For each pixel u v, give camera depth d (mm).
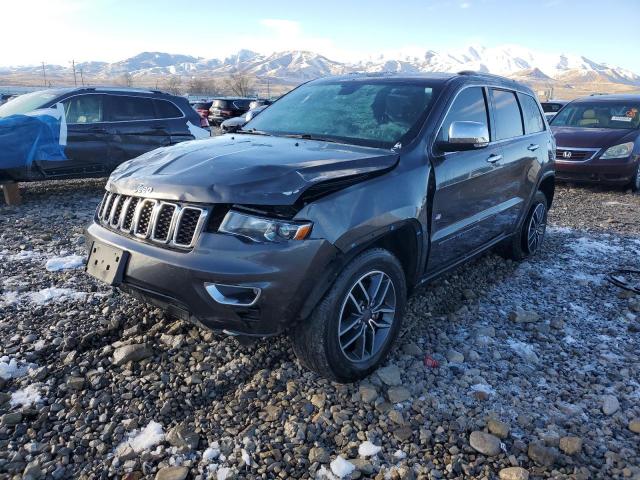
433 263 3869
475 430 2873
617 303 4723
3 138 7781
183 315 2986
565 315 4426
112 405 2969
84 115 8852
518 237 5516
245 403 3025
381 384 3262
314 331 2932
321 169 3006
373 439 2768
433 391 3223
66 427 2764
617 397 3242
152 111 9633
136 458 2586
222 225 2777
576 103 11805
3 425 2762
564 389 3311
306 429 2814
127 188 3168
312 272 2787
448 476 2553
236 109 28781
